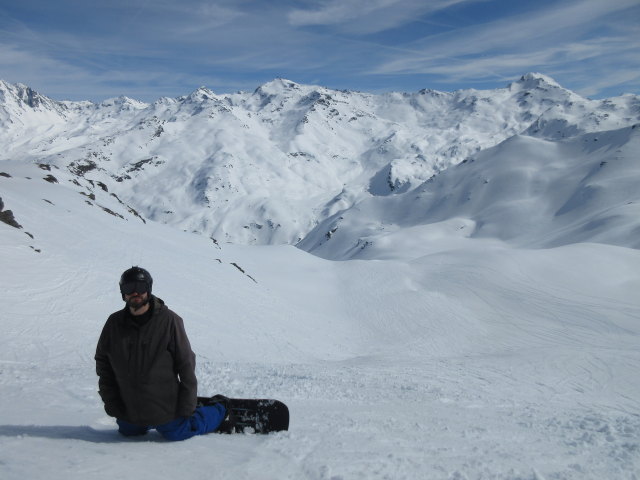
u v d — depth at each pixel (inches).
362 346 1643.7
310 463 150.0
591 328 1927.9
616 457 223.8
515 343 1780.3
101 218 1688.0
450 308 2145.7
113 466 125.5
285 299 1958.7
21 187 1582.2
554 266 2650.1
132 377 154.3
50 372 390.3
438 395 467.5
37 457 124.6
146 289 150.2
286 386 411.8
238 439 171.9
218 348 1028.5
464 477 159.0
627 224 5027.1
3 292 837.8
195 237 2433.6
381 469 153.7
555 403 591.8
